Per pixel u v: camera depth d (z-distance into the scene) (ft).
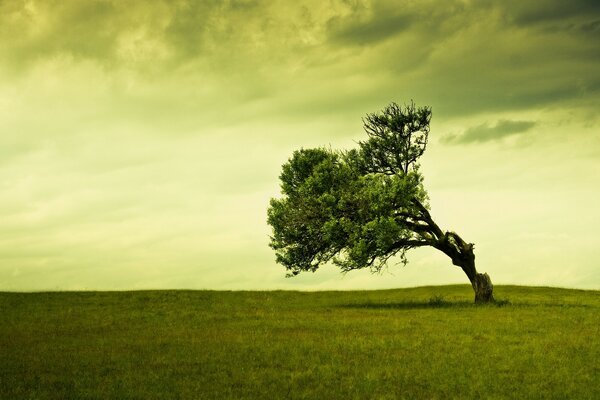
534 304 128.16
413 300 145.48
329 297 159.43
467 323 89.97
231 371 55.06
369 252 125.59
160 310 119.85
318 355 62.59
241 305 132.77
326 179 132.26
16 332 86.17
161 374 53.72
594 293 165.78
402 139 139.74
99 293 152.05
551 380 50.31
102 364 59.26
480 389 47.37
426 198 129.18
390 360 60.03
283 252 136.05
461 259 133.49
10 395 46.19
